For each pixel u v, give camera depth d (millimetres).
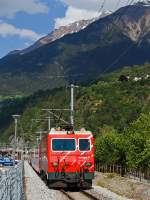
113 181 40875
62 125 36406
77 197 28344
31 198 27438
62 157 34906
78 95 145875
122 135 65562
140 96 156000
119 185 36688
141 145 50281
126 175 62531
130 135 52969
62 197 28609
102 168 72750
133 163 50719
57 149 35000
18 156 125125
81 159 35031
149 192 29547
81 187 36344
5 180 9742
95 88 155500
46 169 36438
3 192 9312
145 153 47938
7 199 10133
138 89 162875
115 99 150375
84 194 30625
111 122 134750
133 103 151000
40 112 150000
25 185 37219
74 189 35406
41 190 33219
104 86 160000
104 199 27156
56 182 34656
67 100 138375
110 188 35656
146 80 170500
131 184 35656
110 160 66562
